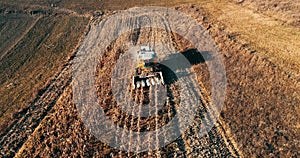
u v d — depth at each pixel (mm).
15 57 41719
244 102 29812
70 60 39750
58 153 26859
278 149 25219
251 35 37156
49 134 29141
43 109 32562
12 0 56812
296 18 38312
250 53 34031
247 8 43500
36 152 27438
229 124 28062
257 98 29844
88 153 26266
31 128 30344
